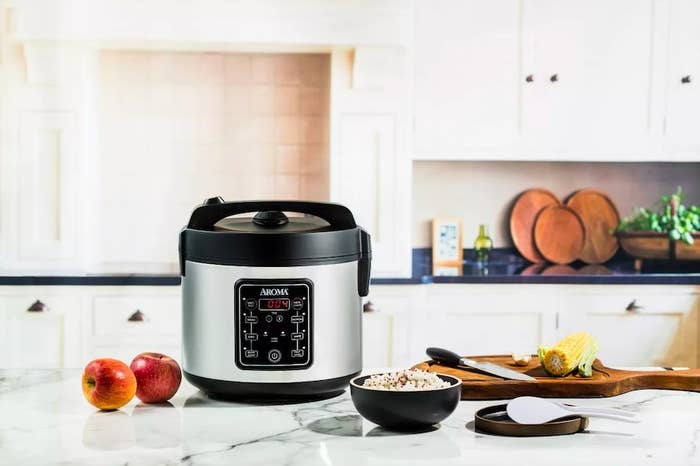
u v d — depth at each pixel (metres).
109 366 1.40
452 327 3.76
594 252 4.41
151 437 1.25
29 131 3.78
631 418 1.28
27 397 1.51
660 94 4.04
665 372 1.64
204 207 1.50
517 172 4.41
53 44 3.74
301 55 4.15
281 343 1.43
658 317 3.82
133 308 3.63
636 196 4.46
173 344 3.65
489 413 1.36
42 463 1.12
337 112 3.82
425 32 3.93
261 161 4.18
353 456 1.16
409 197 3.84
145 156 4.13
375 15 3.76
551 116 4.00
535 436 1.26
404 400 1.25
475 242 4.31
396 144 3.83
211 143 4.16
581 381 1.55
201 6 3.72
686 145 4.06
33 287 3.61
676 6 4.02
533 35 3.98
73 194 3.80
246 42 3.75
